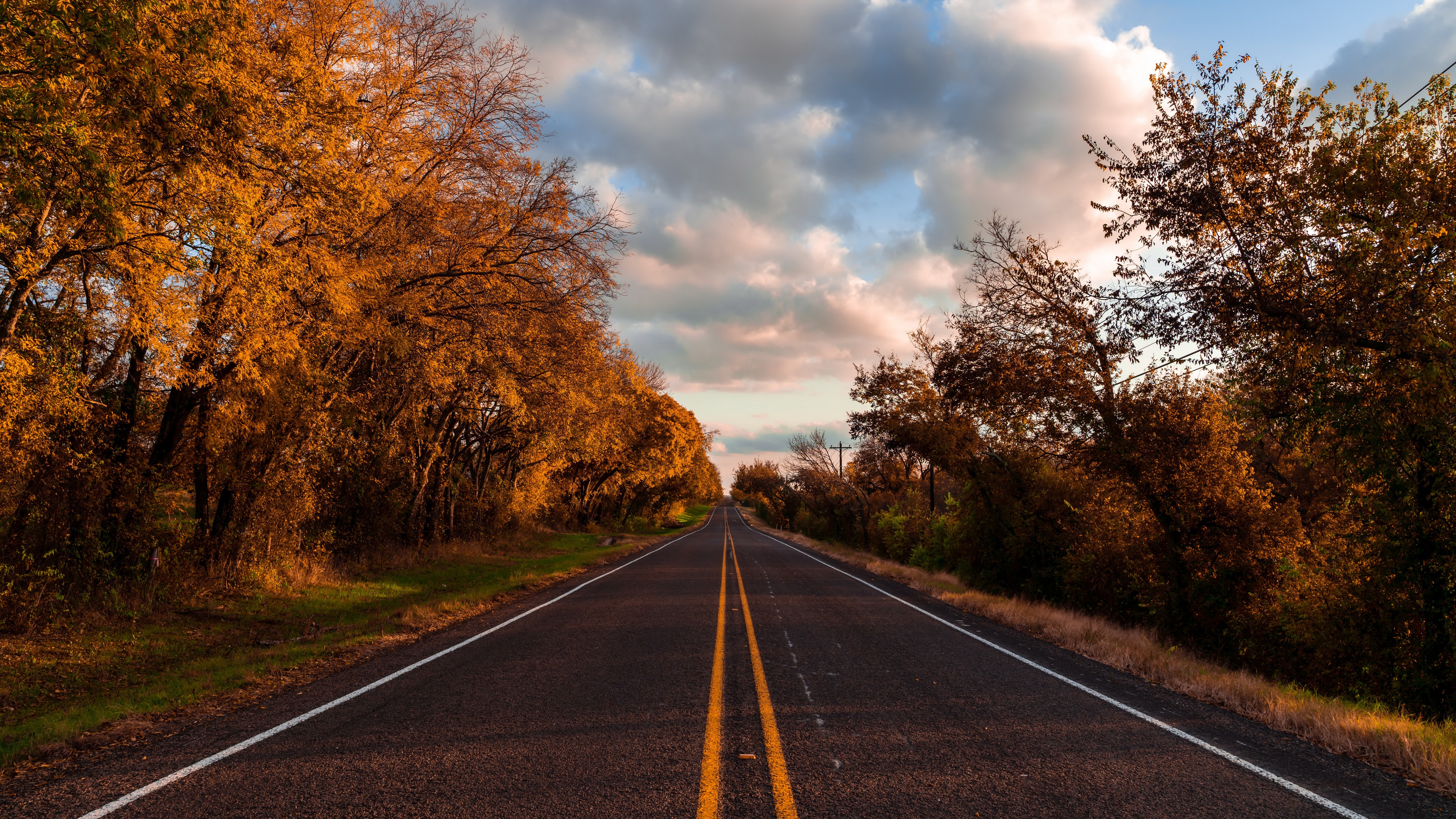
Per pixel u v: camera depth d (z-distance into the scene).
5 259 8.27
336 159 12.11
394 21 14.00
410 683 7.29
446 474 27.20
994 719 6.11
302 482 15.61
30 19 6.18
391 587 17.31
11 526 9.83
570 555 31.89
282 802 4.12
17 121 6.30
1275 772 4.80
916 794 4.32
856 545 49.31
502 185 15.42
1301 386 11.27
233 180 9.30
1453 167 9.68
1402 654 11.11
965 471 23.05
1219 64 11.44
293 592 14.77
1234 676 8.50
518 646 9.52
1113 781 4.58
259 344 11.29
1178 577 14.66
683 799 4.21
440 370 17.47
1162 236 12.48
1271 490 14.65
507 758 4.92
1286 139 11.18
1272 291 11.28
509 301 16.17
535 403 21.88
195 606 12.16
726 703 6.49
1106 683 7.69
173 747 5.19
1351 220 10.31
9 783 4.46
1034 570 20.30
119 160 8.15
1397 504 10.83
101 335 10.98
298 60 10.87
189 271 9.52
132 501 11.53
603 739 5.38
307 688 7.12
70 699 7.45
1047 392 15.91
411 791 4.30
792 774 4.65
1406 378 9.88
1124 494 16.12
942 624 12.16
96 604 10.48
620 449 45.03
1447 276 9.63
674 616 12.62
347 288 12.95
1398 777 4.75
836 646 9.75
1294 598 12.81
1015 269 16.03
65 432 10.41
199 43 7.71
